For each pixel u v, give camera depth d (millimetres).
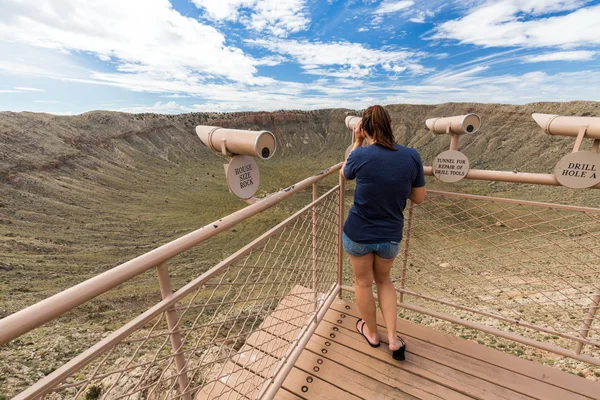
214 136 1416
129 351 6719
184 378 1083
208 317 10078
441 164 2055
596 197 38250
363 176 1575
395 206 1603
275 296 1541
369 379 1796
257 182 1559
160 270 984
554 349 1936
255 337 2051
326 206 2092
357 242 1667
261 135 1281
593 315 1806
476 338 6039
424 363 1880
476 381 1769
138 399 3371
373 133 1580
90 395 3850
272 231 1466
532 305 7418
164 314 1018
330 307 2363
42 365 8586
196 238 1077
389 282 1885
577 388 1706
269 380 1631
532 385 1735
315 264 1943
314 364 1895
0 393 6863
